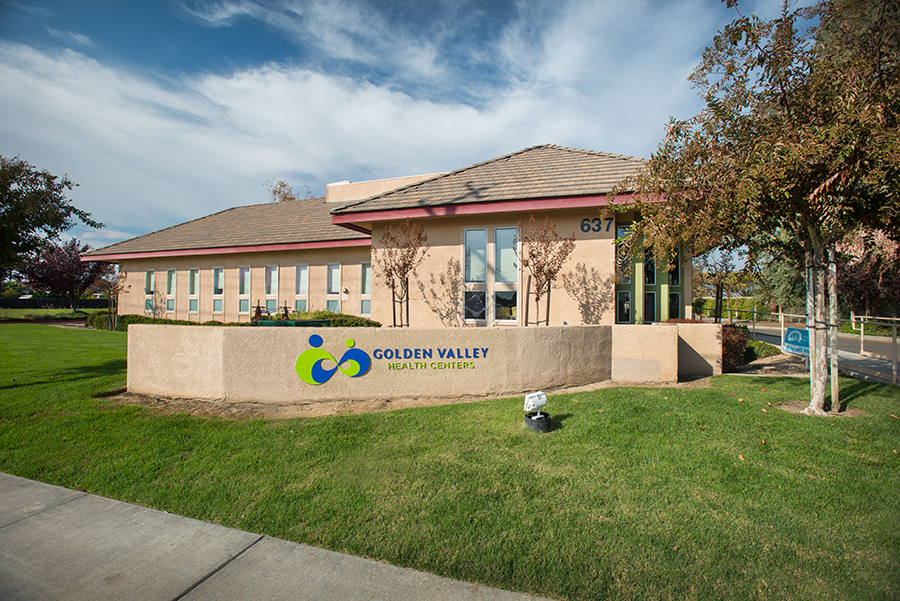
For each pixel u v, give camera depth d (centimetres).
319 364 729
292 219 2041
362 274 1698
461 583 289
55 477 461
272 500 399
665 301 1107
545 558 310
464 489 411
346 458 487
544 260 1003
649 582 285
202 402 730
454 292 1129
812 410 624
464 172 1270
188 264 2045
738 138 633
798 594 273
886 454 473
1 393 779
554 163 1202
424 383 755
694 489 403
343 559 316
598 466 454
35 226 931
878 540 324
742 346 1086
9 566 315
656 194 685
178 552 329
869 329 2277
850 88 523
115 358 1177
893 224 589
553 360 807
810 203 553
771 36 596
